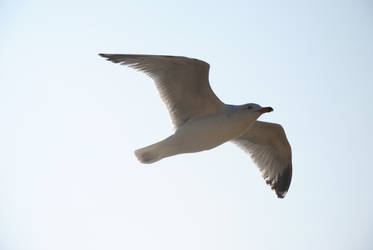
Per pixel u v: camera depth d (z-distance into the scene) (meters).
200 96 12.99
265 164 15.55
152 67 12.84
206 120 12.98
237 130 13.14
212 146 13.35
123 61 12.62
